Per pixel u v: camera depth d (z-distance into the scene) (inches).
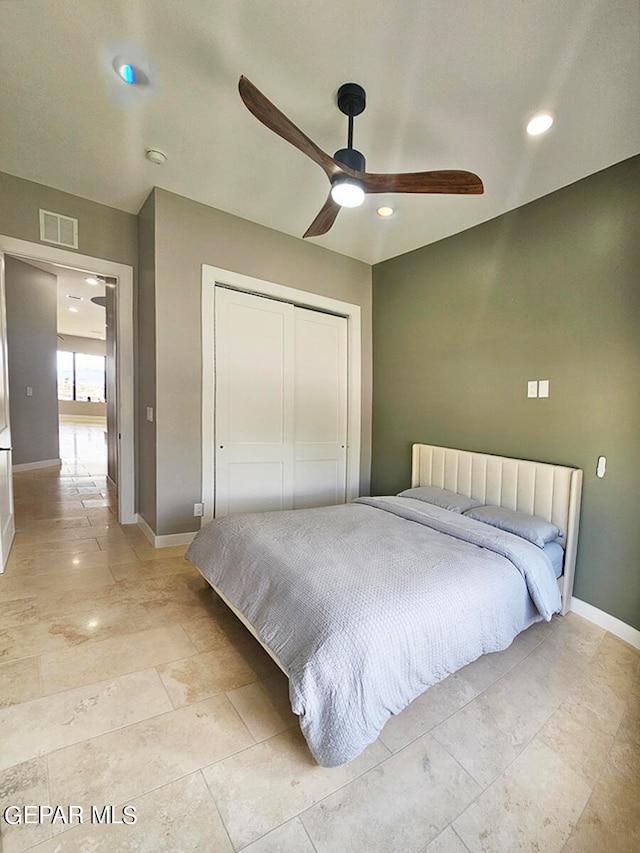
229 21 62.6
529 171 95.0
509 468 108.6
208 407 128.0
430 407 140.5
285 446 147.0
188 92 78.0
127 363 138.3
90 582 98.2
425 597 60.4
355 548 75.5
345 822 45.0
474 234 124.3
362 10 59.7
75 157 101.4
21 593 91.9
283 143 92.6
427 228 127.6
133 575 102.7
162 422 119.8
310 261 146.9
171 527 123.0
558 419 101.7
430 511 101.8
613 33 60.1
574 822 46.2
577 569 96.9
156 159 100.4
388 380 159.3
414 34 63.0
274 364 142.9
